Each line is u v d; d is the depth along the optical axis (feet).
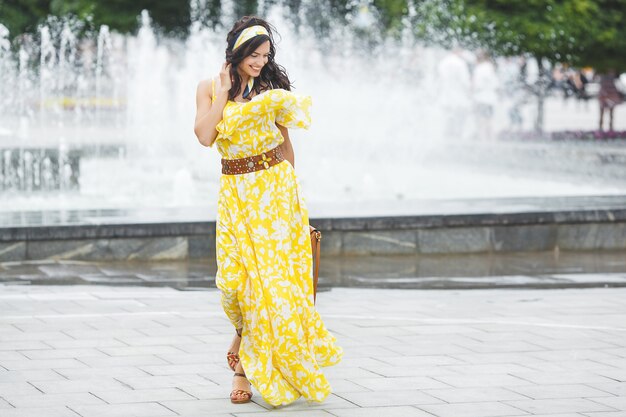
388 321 26.40
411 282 32.19
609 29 86.63
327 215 37.19
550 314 27.48
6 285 30.71
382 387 20.20
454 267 35.01
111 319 26.22
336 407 18.86
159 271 33.30
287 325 18.81
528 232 38.55
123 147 78.38
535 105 115.14
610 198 43.70
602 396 19.65
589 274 33.94
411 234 37.42
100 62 102.01
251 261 19.11
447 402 19.16
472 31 87.86
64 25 97.86
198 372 21.21
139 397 19.35
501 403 19.11
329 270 34.17
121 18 93.97
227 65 19.13
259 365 18.76
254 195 19.24
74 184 53.06
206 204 48.93
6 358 22.16
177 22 98.27
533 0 86.22
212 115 19.02
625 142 92.58
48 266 33.71
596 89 125.39
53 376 20.75
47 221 35.45
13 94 92.17
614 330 25.52
